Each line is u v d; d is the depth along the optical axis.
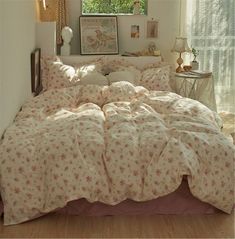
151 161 2.74
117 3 5.44
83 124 3.06
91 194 2.62
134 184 2.68
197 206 2.86
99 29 5.42
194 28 5.45
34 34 4.64
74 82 4.66
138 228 2.66
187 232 2.63
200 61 5.54
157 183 2.67
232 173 2.80
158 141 2.82
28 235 2.54
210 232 2.63
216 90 5.61
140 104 3.79
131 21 5.49
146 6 5.46
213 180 2.75
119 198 2.69
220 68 5.55
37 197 2.66
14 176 2.65
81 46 5.38
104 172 2.70
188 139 2.86
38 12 5.12
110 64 5.03
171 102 3.83
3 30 2.95
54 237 2.54
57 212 2.80
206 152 2.81
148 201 2.81
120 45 5.54
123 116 3.30
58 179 2.62
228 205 2.82
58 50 5.40
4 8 2.97
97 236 2.56
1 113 2.94
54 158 2.68
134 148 2.77
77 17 5.42
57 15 5.25
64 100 3.97
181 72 5.00
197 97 4.89
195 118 3.35
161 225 2.71
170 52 5.56
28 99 4.04
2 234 2.54
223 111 5.68
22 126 3.18
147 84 4.75
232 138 4.34
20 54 3.68
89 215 2.81
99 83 4.55
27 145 2.77
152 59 5.12
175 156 2.70
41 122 3.41
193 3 5.40
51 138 2.81
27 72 4.08
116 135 2.88
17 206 2.64
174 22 5.48
